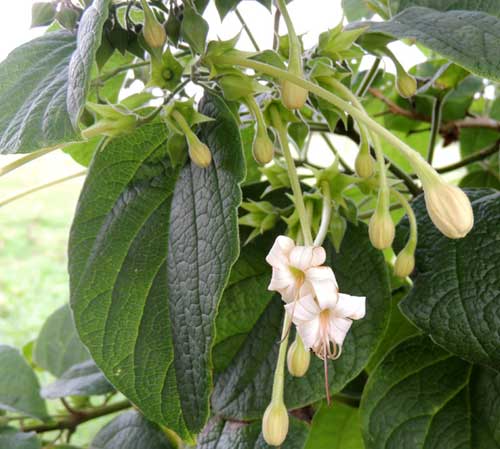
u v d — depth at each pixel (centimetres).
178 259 21
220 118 21
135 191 23
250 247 25
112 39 22
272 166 25
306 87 19
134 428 29
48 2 22
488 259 22
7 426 32
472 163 34
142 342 23
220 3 21
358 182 22
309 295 17
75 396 34
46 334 37
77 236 23
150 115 21
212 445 25
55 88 20
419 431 23
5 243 147
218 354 24
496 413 23
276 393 19
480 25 21
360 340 23
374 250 23
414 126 36
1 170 22
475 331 21
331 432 29
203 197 21
